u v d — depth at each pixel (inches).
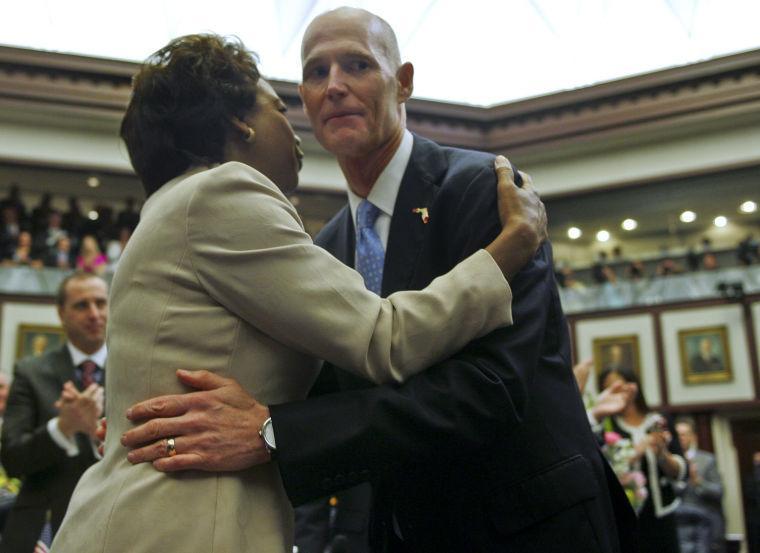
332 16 61.8
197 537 44.3
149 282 48.8
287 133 58.7
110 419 49.4
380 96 60.5
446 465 54.9
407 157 63.2
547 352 57.8
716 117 433.1
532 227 54.8
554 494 52.8
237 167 50.6
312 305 47.8
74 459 100.2
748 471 458.0
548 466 53.7
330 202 458.9
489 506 53.3
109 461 47.8
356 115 60.1
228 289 47.9
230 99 56.1
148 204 54.0
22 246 385.4
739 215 511.5
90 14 457.1
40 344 350.3
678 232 531.2
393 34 63.8
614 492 58.9
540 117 458.3
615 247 543.5
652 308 462.3
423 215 59.4
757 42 483.2
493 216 56.0
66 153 413.4
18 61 388.5
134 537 43.9
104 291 112.3
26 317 350.3
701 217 513.3
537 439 54.3
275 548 46.8
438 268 58.2
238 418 46.8
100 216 450.9
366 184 63.8
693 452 289.3
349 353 47.8
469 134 463.2
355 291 49.3
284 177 59.4
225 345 48.1
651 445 137.3
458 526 54.1
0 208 424.2
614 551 55.2
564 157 478.0
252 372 48.8
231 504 45.7
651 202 495.8
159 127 55.1
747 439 463.2
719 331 446.6
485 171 58.6
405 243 59.2
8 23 445.1
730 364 440.5
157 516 44.4
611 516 56.5
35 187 453.4
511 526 52.7
